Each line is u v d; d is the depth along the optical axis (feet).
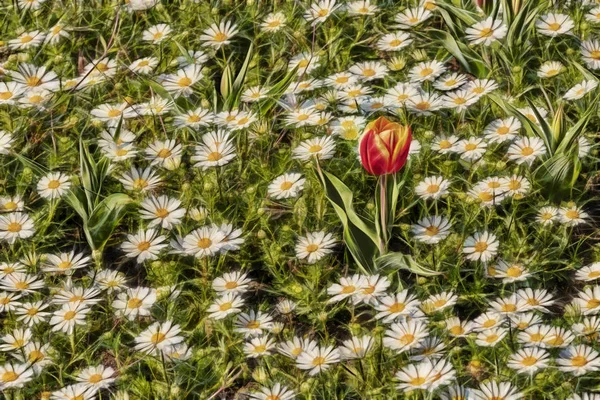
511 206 14.17
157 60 17.31
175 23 18.30
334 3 17.70
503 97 15.75
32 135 16.34
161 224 14.17
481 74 16.49
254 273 14.17
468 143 14.67
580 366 11.37
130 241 13.82
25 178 15.56
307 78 16.67
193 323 13.34
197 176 15.14
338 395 12.01
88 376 12.16
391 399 11.67
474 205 13.93
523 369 11.39
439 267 13.38
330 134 15.10
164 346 12.39
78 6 18.94
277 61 17.42
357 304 13.34
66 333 13.17
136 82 16.92
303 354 11.98
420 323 12.03
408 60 16.85
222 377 12.39
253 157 15.52
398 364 12.09
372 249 13.23
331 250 13.64
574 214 13.64
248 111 15.66
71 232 15.12
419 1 18.11
